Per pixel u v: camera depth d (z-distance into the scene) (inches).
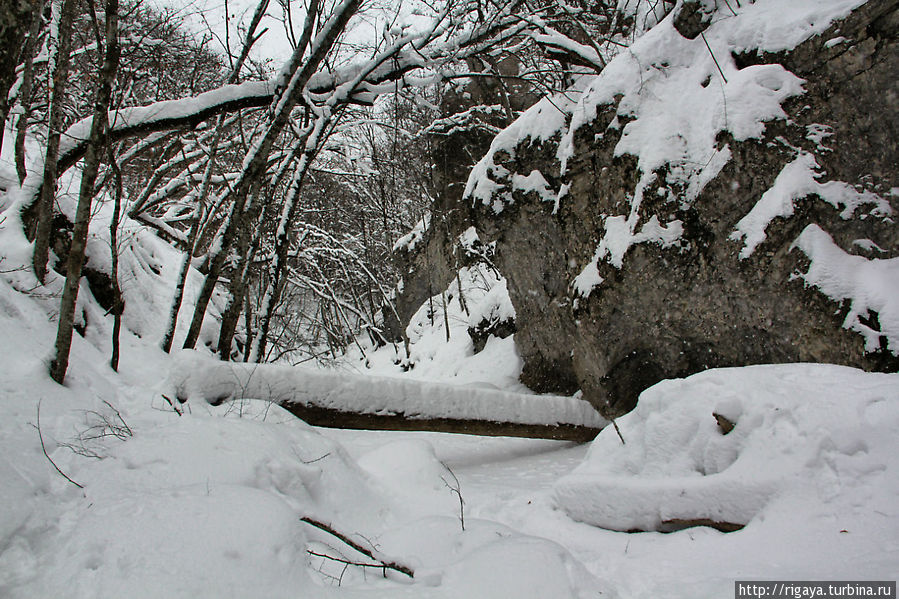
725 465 156.9
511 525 173.5
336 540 131.9
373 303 888.3
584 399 321.7
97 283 299.0
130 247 350.3
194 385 225.0
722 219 230.8
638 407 194.2
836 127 213.5
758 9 248.1
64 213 295.0
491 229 386.0
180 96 371.9
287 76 276.5
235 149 410.9
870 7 205.0
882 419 136.5
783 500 135.7
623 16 371.6
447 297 747.4
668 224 243.9
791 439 146.0
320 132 348.8
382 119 550.0
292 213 375.2
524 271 382.9
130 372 241.9
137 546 102.6
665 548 141.3
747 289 223.6
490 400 275.3
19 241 257.3
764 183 223.5
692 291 241.4
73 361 208.2
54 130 235.6
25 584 98.7
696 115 246.1
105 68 188.4
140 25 326.0
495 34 307.9
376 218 858.8
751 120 225.3
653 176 246.4
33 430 150.6
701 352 250.8
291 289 778.8
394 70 309.7
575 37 399.9
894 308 187.5
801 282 208.4
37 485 129.7
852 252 205.3
